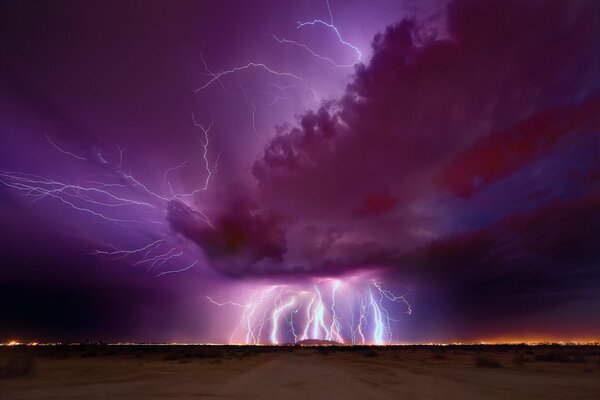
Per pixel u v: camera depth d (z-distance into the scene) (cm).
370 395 1081
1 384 1292
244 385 1322
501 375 1723
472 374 1784
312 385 1330
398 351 5325
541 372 1861
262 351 5872
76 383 1370
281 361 3041
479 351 4550
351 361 3055
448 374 1792
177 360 3098
